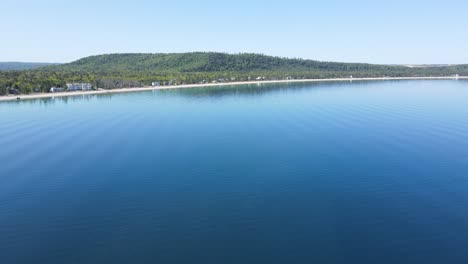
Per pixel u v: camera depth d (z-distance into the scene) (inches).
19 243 1470.2
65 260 1347.2
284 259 1322.6
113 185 2095.2
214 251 1386.6
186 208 1769.2
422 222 1571.1
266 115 4621.1
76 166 2465.6
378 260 1302.9
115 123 4148.6
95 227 1595.7
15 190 2031.3
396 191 1926.7
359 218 1622.8
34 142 3186.5
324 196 1877.5
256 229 1545.3
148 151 2844.5
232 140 3193.9
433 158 2518.5
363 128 3624.5
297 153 2709.2
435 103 5605.3
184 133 3545.8
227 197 1891.0
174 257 1353.3
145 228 1578.5
